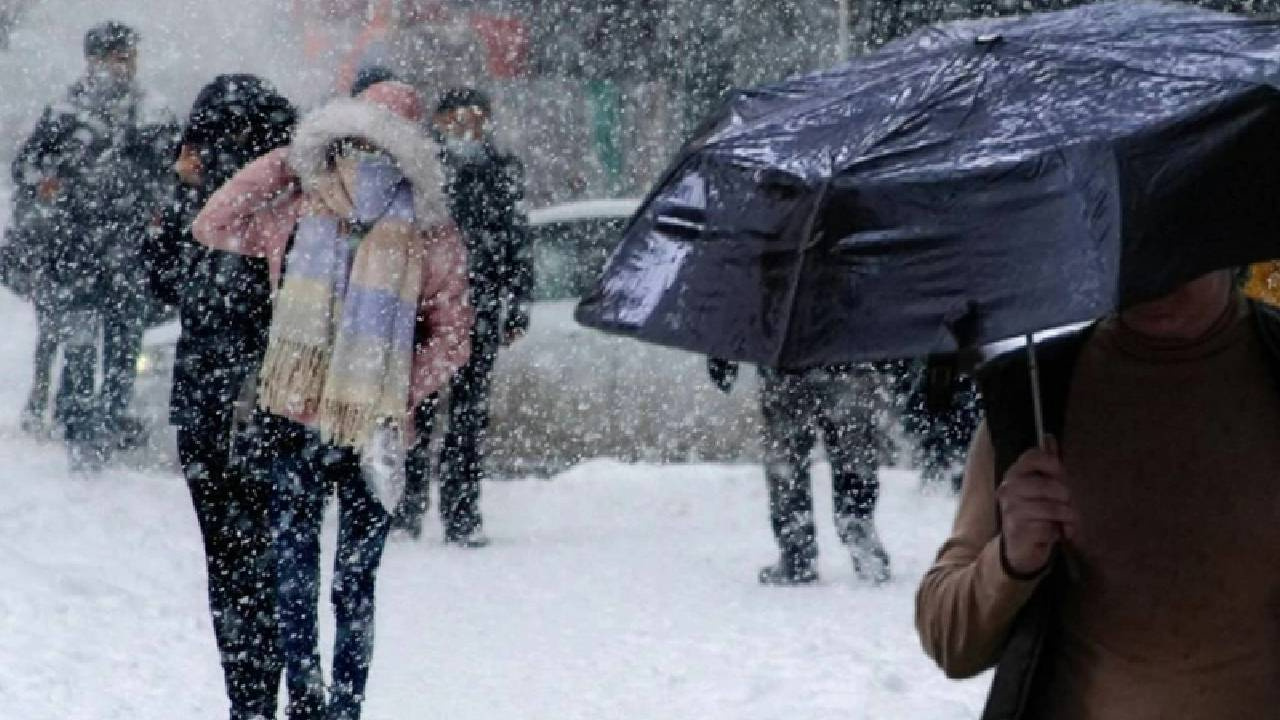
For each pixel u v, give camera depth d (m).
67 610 14.63
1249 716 5.36
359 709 10.94
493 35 27.72
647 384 22.45
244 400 10.73
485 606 15.62
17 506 18.48
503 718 12.05
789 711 12.16
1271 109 4.79
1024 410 5.48
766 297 4.92
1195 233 4.62
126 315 21.11
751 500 21.11
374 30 27.77
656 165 27.70
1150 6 5.51
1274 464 5.39
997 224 4.73
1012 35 5.28
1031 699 5.53
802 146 5.07
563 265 22.52
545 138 27.81
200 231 10.62
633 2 27.48
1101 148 4.71
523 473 22.41
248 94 11.34
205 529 11.06
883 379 16.45
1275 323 5.43
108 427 21.02
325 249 10.57
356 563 10.85
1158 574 5.41
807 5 26.20
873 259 4.80
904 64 5.33
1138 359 5.47
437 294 10.80
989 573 5.43
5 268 22.31
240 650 11.09
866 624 14.73
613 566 17.55
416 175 10.66
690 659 13.62
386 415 10.59
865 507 16.45
